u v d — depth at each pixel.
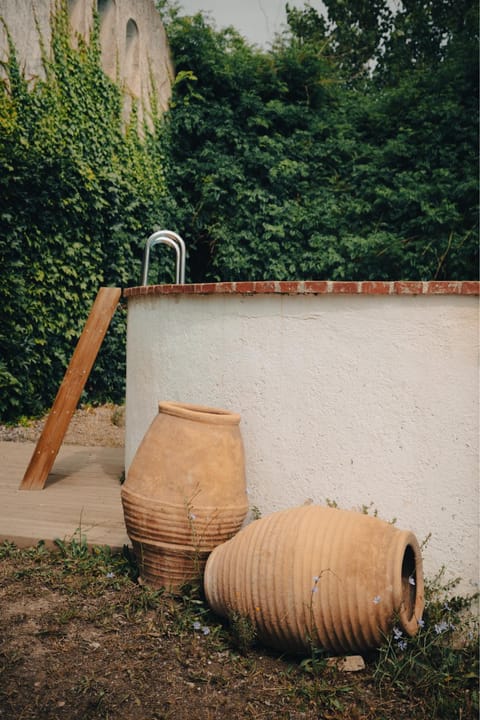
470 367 3.10
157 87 10.70
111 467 5.75
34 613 3.08
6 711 2.38
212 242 10.96
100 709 2.42
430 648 2.88
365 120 12.12
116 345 9.33
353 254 10.82
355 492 3.31
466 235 10.38
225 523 3.18
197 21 11.22
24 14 7.66
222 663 2.79
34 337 7.89
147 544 3.21
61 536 3.82
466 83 11.21
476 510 3.10
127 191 9.52
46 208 7.90
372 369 3.26
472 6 13.92
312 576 2.74
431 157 11.10
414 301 3.17
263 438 3.53
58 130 8.20
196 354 3.81
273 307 3.49
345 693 2.62
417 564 2.95
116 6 9.42
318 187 11.61
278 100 11.63
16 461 5.84
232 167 10.95
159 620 3.06
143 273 5.32
